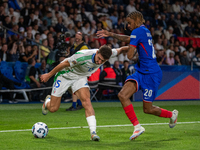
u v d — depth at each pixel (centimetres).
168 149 1085
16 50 3272
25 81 3170
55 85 1391
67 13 4319
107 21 4528
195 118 2055
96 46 3697
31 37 3575
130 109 1266
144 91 1315
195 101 3441
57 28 3962
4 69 3058
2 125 1669
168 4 5253
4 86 3039
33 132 1291
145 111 1355
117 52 1335
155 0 5206
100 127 1623
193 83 3625
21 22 3725
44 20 3912
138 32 1293
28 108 2569
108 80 3253
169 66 3828
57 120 1880
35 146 1124
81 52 1255
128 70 3472
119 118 2014
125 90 1289
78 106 2488
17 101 3141
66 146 1126
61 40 2648
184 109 2642
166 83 3503
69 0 4412
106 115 2172
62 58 2653
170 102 3319
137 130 1248
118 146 1131
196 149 1091
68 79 1357
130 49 1291
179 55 4269
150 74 1305
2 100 3238
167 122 1841
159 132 1472
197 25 5225
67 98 3259
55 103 1417
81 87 1327
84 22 4219
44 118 1966
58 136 1341
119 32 4272
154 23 4853
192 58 4022
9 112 2280
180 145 1158
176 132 1472
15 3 3984
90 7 4581
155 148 1100
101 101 3322
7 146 1122
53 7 4272
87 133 1423
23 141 1220
